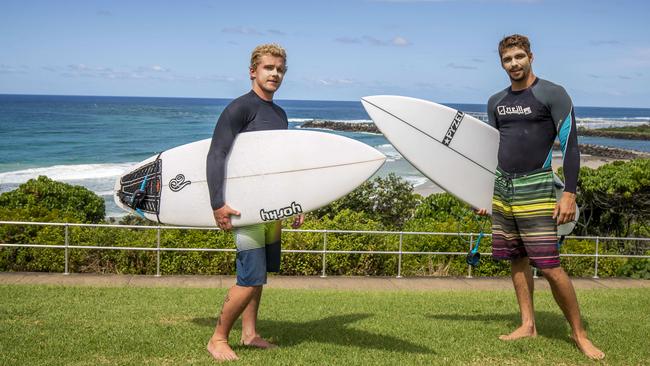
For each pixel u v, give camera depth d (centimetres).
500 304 680
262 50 440
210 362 413
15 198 1272
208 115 11425
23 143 5481
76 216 1062
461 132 529
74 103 17262
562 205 455
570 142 453
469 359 438
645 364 438
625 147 6975
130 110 12925
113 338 468
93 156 4716
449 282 902
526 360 440
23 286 730
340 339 487
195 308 608
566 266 1034
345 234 984
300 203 435
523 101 471
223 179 433
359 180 434
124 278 857
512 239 493
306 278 908
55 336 471
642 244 1222
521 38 466
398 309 640
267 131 443
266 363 413
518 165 475
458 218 1233
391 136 537
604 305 673
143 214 491
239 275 432
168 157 485
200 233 952
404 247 1009
